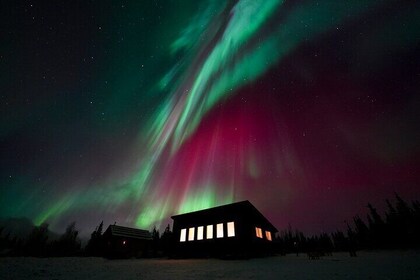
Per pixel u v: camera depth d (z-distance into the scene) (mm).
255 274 10383
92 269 13695
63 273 11773
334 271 10750
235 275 10180
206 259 20328
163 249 35812
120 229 34312
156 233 43125
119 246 31375
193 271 11875
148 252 32312
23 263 17016
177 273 11211
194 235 23156
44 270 12938
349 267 12156
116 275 10922
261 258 21031
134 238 33688
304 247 47656
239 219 20531
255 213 23797
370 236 44531
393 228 42344
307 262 16109
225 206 21938
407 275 8742
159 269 13172
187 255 22656
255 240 21703
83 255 33000
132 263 18547
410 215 42531
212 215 22672
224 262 16969
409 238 39094
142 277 10148
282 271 11258
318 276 9367
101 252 32062
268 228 27453
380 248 38062
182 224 24938
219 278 9414
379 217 46531
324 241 49719
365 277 8711
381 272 9828
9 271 12070
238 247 19453
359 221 51594
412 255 19141
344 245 46312
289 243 48938
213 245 21172
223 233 20984
